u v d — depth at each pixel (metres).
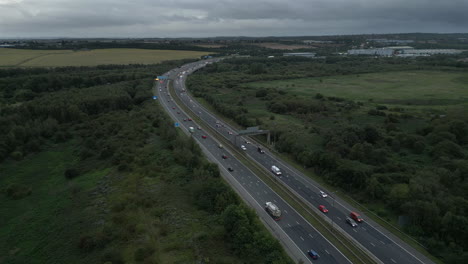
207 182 104.88
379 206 104.38
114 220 88.38
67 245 81.56
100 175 120.69
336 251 83.00
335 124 184.62
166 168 122.69
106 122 180.75
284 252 79.44
